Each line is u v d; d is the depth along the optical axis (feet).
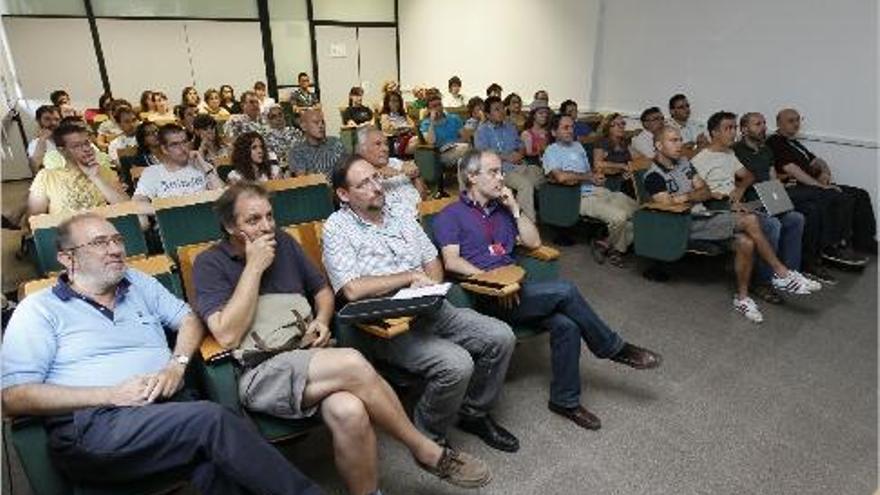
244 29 25.70
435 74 27.30
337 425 4.67
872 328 8.82
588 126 16.80
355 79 28.86
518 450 6.10
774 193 10.23
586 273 11.32
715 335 8.66
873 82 12.41
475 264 6.89
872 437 6.23
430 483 5.65
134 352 4.84
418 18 27.53
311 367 4.73
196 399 5.04
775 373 7.57
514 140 15.34
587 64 19.17
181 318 5.36
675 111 14.88
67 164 9.52
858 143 12.78
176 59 24.68
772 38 13.97
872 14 12.16
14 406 4.08
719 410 6.76
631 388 7.28
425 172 16.43
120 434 4.14
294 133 14.84
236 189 5.33
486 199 7.03
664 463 5.87
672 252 10.05
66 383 4.50
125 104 17.20
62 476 4.31
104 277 4.75
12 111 20.22
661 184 10.48
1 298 5.31
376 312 5.18
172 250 8.26
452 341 6.00
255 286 5.12
